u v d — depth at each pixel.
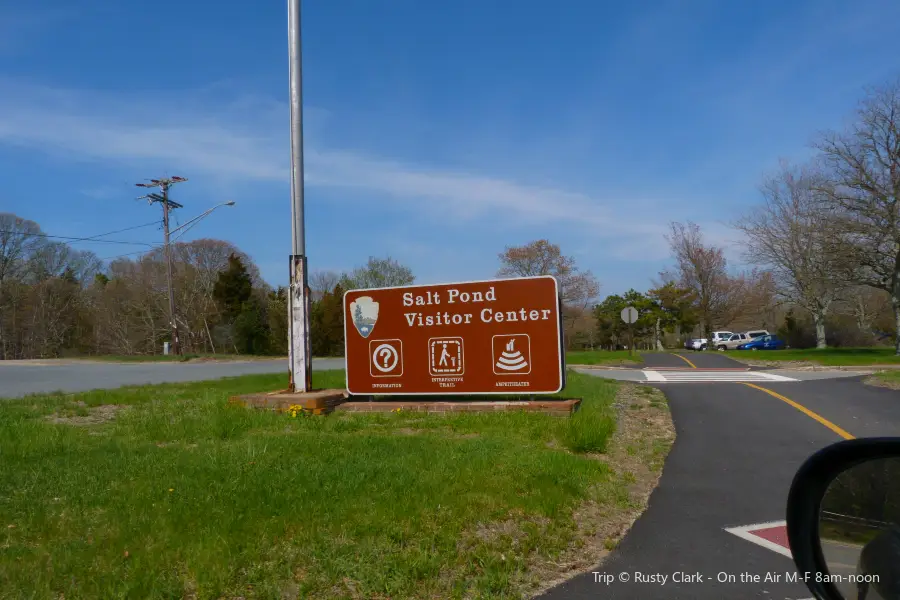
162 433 9.23
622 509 6.60
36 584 4.16
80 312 64.12
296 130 12.55
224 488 6.17
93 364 34.78
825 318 48.88
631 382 18.27
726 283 58.41
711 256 56.97
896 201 32.00
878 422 11.05
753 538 5.78
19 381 19.98
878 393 14.34
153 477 6.59
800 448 9.28
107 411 11.91
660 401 13.69
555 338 11.90
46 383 19.09
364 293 12.77
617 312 65.06
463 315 12.30
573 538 5.69
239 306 57.41
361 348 12.73
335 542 5.08
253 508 5.61
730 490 7.30
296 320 12.62
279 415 10.97
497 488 6.46
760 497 7.02
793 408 12.41
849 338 51.97
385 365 12.60
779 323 66.38
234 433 9.35
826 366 26.44
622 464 8.48
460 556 5.03
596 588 4.74
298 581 4.54
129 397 13.51
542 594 4.64
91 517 5.45
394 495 6.10
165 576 4.39
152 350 61.56
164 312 61.59
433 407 11.75
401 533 5.27
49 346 61.22
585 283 62.88
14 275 60.41
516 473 7.04
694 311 59.25
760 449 9.27
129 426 9.91
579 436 9.03
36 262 61.50
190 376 22.00
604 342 68.06
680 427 10.92
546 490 6.54
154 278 62.16
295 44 12.55
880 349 39.59
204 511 5.48
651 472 8.16
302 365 12.53
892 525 2.76
